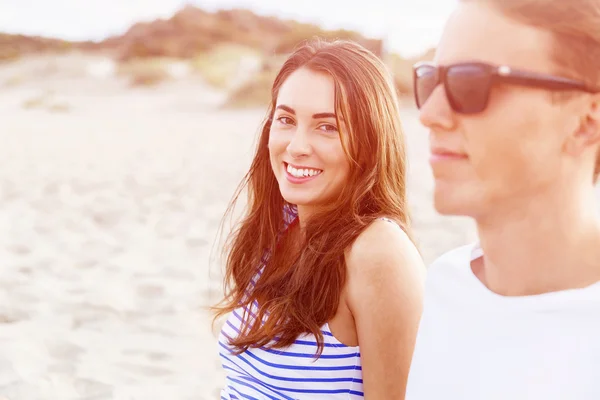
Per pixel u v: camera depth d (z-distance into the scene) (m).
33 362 3.93
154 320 4.62
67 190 10.19
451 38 0.89
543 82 0.82
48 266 6.00
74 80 43.53
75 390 3.62
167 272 5.71
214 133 19.42
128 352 4.11
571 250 0.90
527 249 0.91
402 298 1.83
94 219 8.12
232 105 28.98
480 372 0.96
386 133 2.00
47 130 21.11
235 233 2.34
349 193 1.97
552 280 0.91
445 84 0.88
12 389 3.58
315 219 1.97
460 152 0.89
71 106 31.86
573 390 0.87
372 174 1.97
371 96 1.97
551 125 0.84
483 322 0.97
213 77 38.78
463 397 0.98
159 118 25.92
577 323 0.88
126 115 27.64
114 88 39.69
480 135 0.86
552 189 0.87
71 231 7.48
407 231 2.05
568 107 0.83
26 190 10.23
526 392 0.90
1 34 56.81
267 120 2.26
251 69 41.16
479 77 0.84
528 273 0.92
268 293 2.04
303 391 1.94
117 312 4.77
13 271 5.81
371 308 1.84
